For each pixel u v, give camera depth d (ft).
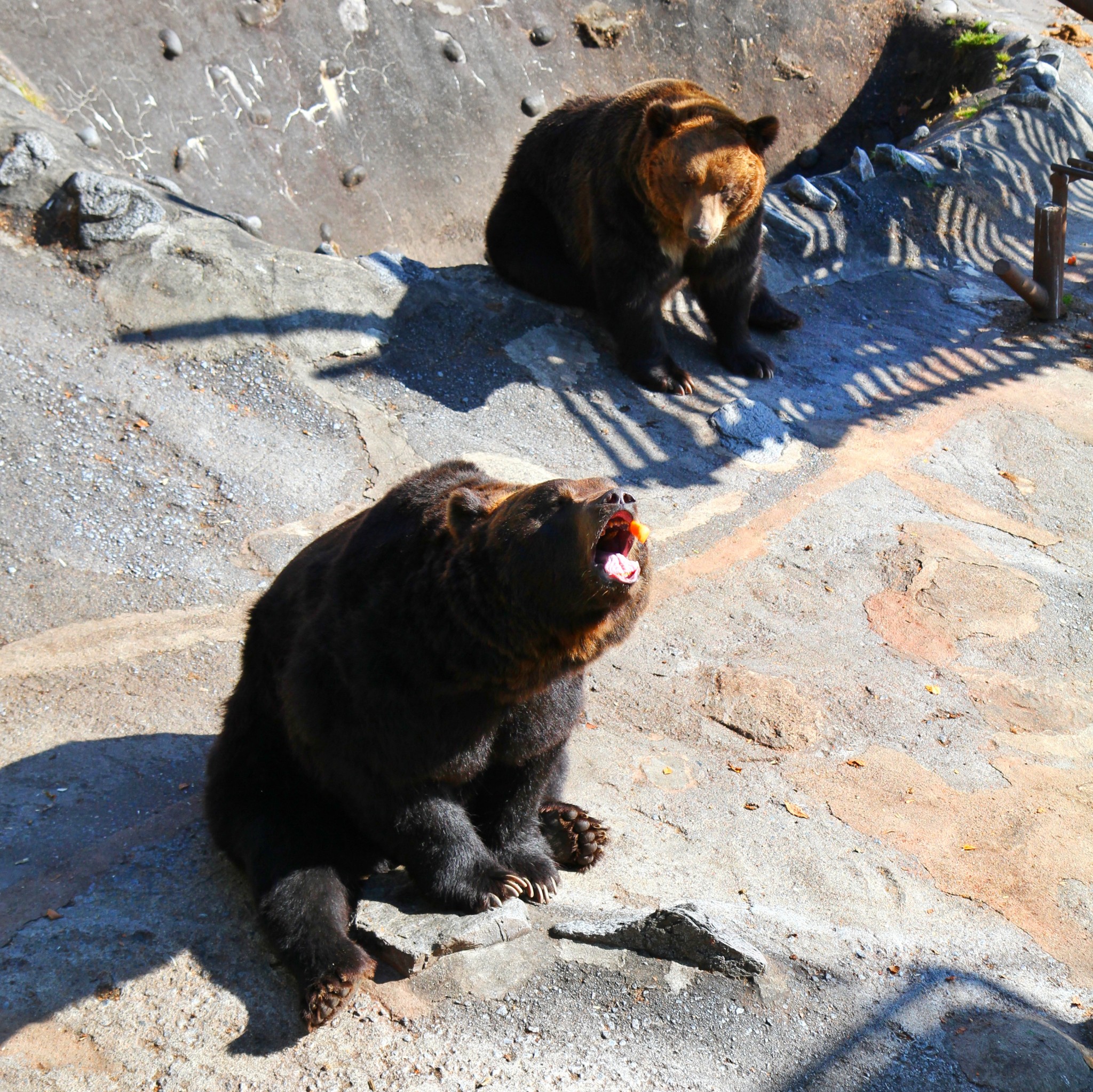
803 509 22.30
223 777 12.43
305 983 10.43
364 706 10.71
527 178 28.43
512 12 38.50
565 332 27.12
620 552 9.84
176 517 19.48
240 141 32.89
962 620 19.54
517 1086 9.91
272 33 34.06
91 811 13.17
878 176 34.06
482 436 23.26
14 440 19.62
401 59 36.01
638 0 40.40
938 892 13.26
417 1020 10.50
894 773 15.56
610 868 12.94
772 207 31.91
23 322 21.86
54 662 15.98
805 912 12.53
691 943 11.02
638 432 24.36
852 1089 10.06
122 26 31.58
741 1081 10.12
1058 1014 11.46
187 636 17.04
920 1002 11.12
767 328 28.66
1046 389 27.20
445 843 11.41
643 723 16.26
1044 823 14.76
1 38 29.53
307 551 12.64
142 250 23.53
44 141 23.72
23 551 17.85
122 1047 10.14
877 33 44.50
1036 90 38.58
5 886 11.81
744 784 14.99
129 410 21.15
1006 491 23.57
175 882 12.12
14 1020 10.23
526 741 11.23
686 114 23.79
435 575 10.35
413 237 35.50
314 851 11.64
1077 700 17.87
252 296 23.81
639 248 24.90
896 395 26.81
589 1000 10.79
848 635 18.97
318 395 23.18
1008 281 29.35
